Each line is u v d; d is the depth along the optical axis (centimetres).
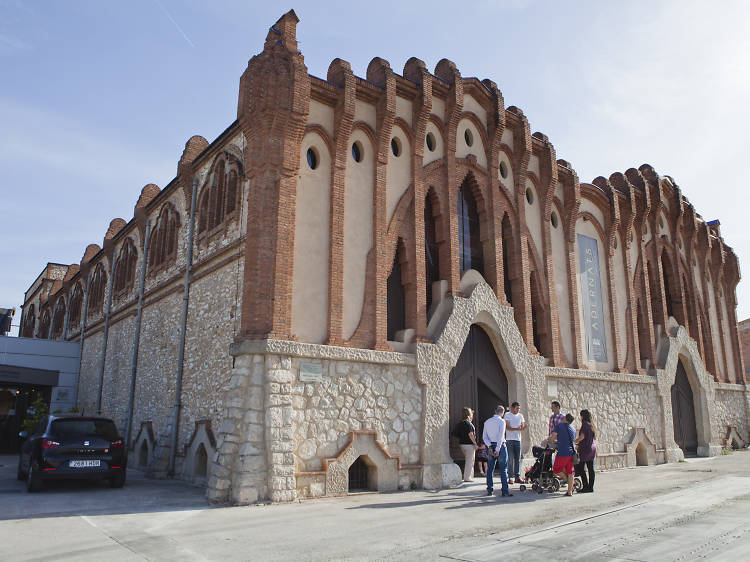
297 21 1430
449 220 1670
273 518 975
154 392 1934
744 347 4019
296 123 1341
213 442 1429
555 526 902
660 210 2583
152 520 946
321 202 1405
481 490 1362
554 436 1303
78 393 2970
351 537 827
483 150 1858
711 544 766
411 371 1463
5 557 695
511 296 1869
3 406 3944
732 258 3158
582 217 2184
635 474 1752
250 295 1255
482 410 1694
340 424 1293
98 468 1318
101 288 2919
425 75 1648
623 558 698
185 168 1916
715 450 2505
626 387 2145
